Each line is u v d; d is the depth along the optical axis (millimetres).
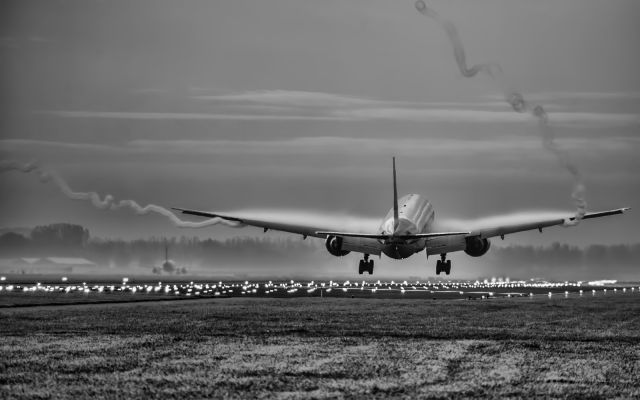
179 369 75375
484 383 69438
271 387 67250
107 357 82250
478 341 96812
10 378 70750
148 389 66312
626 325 117000
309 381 69812
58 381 69500
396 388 67062
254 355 84125
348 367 76750
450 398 63656
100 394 64375
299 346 91188
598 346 92938
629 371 75688
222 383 68812
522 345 93375
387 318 125812
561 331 108250
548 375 73312
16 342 93062
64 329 106062
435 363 79500
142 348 88562
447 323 118188
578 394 65375
